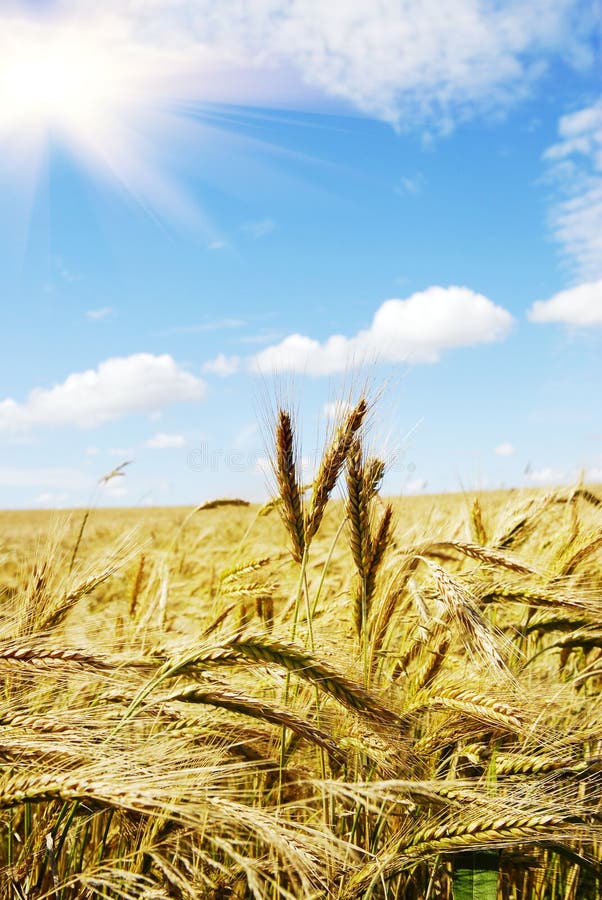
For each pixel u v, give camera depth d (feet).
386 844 1.52
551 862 1.68
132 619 2.24
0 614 1.67
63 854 1.43
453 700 1.59
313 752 1.64
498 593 1.95
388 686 1.72
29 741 1.27
